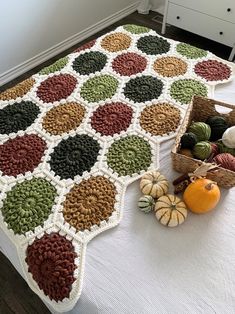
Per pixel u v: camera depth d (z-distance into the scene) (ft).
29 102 3.73
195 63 4.25
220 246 2.69
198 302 2.40
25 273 2.64
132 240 2.70
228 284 2.50
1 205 2.87
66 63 4.21
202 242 2.71
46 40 6.92
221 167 2.82
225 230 2.79
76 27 7.43
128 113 3.61
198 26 7.25
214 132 3.21
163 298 2.41
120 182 3.03
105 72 4.08
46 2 6.33
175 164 3.03
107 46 4.45
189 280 2.51
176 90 3.88
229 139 3.03
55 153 3.23
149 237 2.72
